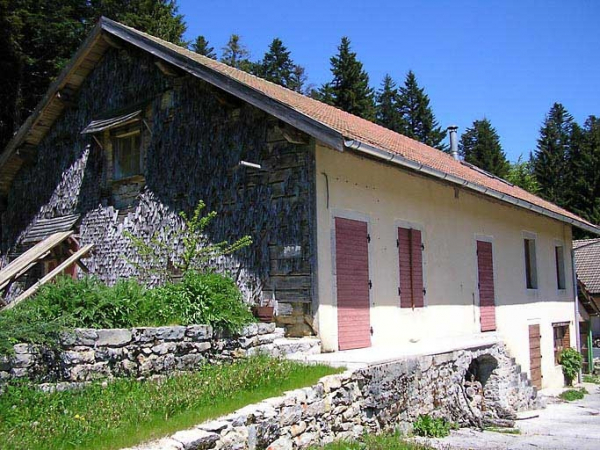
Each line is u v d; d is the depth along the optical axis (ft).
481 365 44.34
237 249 35.09
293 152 33.91
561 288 71.82
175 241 38.70
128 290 26.91
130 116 41.57
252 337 29.48
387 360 29.25
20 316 22.61
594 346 126.41
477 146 179.63
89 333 23.20
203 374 24.94
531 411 47.78
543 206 60.59
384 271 38.55
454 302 47.14
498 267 55.42
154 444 16.57
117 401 20.80
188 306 27.78
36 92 81.30
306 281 32.48
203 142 38.29
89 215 44.98
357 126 43.47
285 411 21.57
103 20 43.45
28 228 50.60
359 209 36.58
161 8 93.81
